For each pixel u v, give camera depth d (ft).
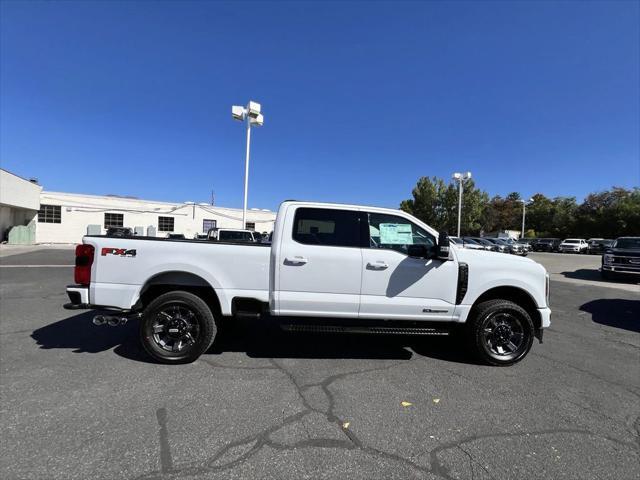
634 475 8.20
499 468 8.31
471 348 15.05
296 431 9.59
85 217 102.63
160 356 13.94
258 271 14.40
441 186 154.20
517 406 11.36
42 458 8.20
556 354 16.57
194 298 14.15
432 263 14.70
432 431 9.80
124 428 9.50
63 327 18.81
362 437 9.41
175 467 8.02
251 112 55.36
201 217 118.11
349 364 14.55
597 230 169.58
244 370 13.62
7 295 27.50
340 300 14.37
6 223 89.71
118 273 13.99
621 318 24.84
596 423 10.45
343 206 15.01
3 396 11.14
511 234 183.32
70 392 11.49
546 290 15.35
